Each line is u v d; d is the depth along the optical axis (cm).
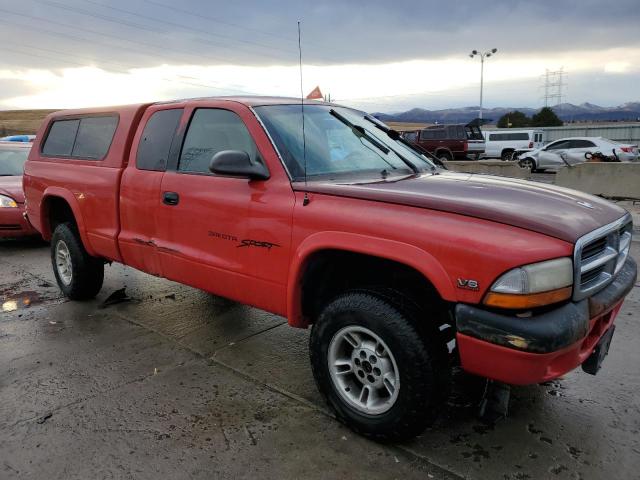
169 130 410
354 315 282
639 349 411
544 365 238
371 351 286
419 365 263
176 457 282
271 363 395
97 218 467
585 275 262
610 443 292
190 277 385
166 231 398
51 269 684
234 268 347
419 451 285
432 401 268
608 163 1266
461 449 287
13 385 362
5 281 627
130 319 488
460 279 246
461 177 356
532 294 234
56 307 525
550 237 242
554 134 4259
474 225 252
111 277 626
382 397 296
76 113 521
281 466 274
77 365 393
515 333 235
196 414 324
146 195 411
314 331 307
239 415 322
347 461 277
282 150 334
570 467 272
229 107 369
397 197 278
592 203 309
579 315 246
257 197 331
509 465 274
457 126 2672
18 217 777
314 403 336
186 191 377
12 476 267
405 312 269
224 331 458
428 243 255
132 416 321
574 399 339
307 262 308
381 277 311
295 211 309
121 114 459
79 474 269
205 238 366
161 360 401
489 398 307
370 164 367
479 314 242
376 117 465
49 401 340
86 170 478
